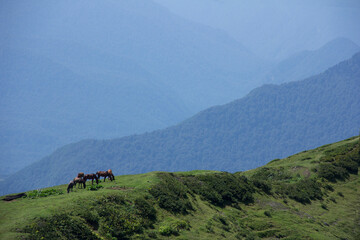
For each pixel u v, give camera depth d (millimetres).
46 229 23109
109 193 31562
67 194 31156
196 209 36969
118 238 26469
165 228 29906
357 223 45406
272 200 47469
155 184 37562
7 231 21891
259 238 35656
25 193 32125
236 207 42375
